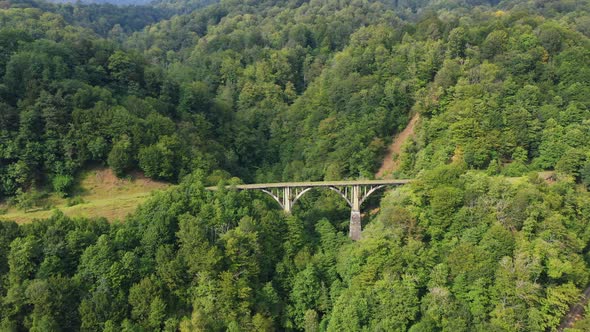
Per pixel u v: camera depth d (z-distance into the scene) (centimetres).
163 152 8525
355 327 5556
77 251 5888
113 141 8506
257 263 6291
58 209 7069
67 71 9306
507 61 9681
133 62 10669
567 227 6494
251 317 5744
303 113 11894
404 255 6094
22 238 5853
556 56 9731
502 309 5406
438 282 5819
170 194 6994
